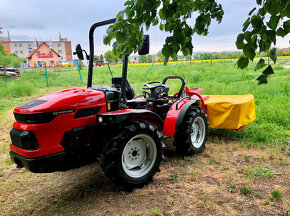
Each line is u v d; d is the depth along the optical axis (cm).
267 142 455
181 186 328
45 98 301
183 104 407
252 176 338
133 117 353
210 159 407
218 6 196
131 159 333
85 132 308
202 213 271
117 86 405
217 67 1877
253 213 267
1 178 377
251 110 505
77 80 1748
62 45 10019
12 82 1391
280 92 857
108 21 329
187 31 172
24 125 277
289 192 301
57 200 313
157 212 275
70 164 302
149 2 155
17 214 290
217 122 472
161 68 2075
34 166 272
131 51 170
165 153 439
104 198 310
